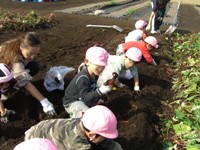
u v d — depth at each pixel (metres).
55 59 3.13
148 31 4.62
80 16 5.72
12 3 7.21
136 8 7.46
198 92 2.58
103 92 1.93
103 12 6.55
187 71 3.00
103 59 1.91
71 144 1.50
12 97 2.34
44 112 2.23
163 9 4.48
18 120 2.16
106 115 1.42
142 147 1.98
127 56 2.36
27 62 2.27
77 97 2.02
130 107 2.34
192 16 7.09
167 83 2.91
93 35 4.18
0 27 4.02
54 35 4.05
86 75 1.98
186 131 2.12
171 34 4.58
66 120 1.62
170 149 1.99
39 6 7.04
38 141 1.15
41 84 2.56
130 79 2.81
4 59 2.14
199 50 3.53
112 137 1.40
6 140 1.99
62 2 7.80
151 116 2.29
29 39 2.09
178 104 2.53
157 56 3.45
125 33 4.40
